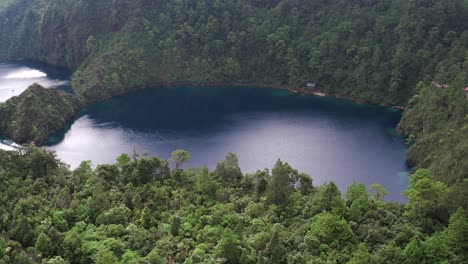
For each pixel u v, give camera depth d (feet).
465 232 258.16
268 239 282.15
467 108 518.78
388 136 617.21
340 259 263.70
